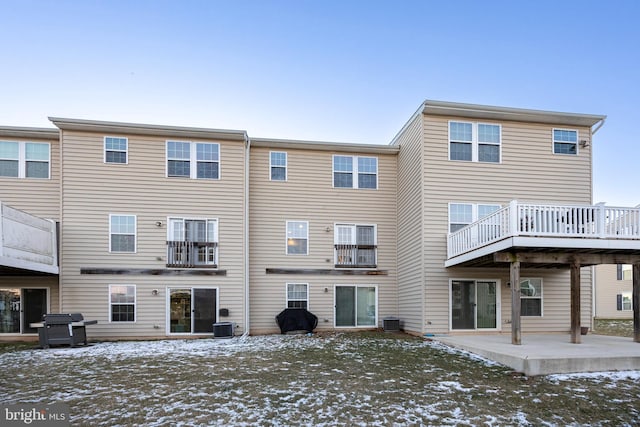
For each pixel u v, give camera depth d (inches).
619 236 346.3
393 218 547.2
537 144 484.1
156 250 474.3
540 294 469.7
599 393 223.5
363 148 541.0
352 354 334.0
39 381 244.8
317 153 540.1
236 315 479.5
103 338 454.3
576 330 356.5
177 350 361.7
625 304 962.7
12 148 480.7
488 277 459.5
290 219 524.4
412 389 227.5
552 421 179.8
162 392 219.0
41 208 478.6
